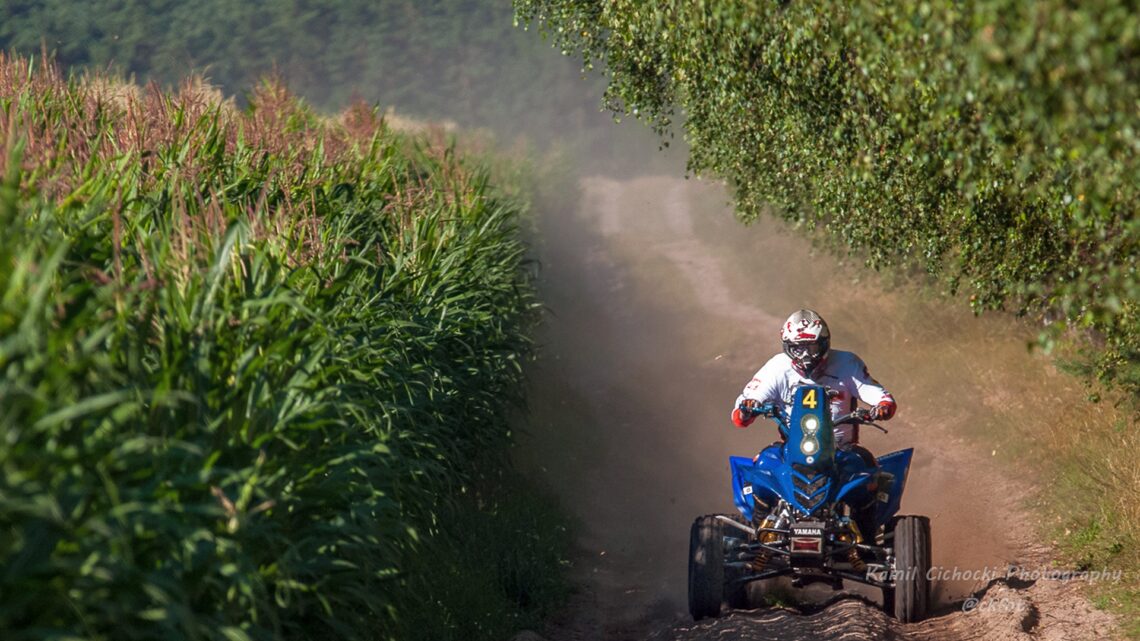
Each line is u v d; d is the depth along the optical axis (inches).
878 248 1337.4
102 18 5644.7
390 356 999.6
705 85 1307.8
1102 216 703.1
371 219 1390.3
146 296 641.0
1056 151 682.2
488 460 1422.2
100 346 617.0
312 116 2119.8
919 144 884.6
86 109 1334.9
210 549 560.4
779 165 1573.6
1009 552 1246.9
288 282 802.2
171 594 534.9
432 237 1360.7
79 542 486.3
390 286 1087.6
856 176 1046.4
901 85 762.8
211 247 749.9
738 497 1099.3
